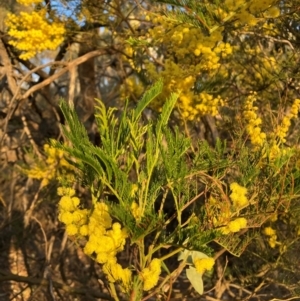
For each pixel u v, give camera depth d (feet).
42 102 27.48
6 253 21.98
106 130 4.67
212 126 12.87
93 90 19.56
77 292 13.01
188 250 5.09
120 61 16.03
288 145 9.00
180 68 9.73
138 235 4.64
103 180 4.59
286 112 10.85
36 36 12.28
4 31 16.55
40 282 13.07
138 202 4.84
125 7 15.99
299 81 11.42
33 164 18.04
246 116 7.84
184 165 4.69
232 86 13.61
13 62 18.72
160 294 6.42
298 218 9.43
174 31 9.37
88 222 4.83
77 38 15.64
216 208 5.17
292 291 10.46
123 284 4.86
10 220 19.21
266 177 5.98
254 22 7.89
